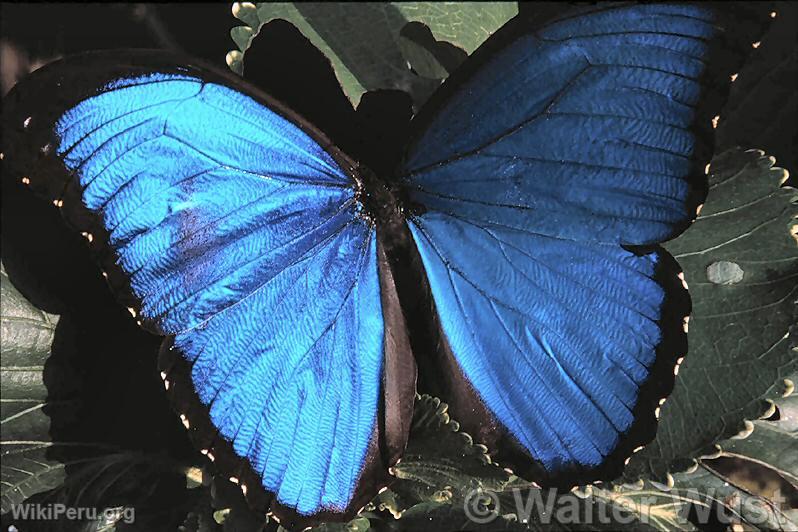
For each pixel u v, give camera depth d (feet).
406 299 1.18
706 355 1.23
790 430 1.25
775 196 1.24
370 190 1.16
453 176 1.16
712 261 1.24
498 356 1.18
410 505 1.20
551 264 1.16
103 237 1.10
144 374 1.28
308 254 1.16
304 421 1.16
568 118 1.13
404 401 1.17
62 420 1.27
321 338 1.16
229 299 1.14
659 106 1.11
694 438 1.22
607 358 1.16
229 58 1.25
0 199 1.28
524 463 1.18
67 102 1.08
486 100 1.14
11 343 1.26
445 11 1.33
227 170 1.12
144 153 1.10
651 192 1.12
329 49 1.31
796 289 1.23
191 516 1.22
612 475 1.17
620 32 1.10
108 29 1.40
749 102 1.31
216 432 1.14
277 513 1.15
